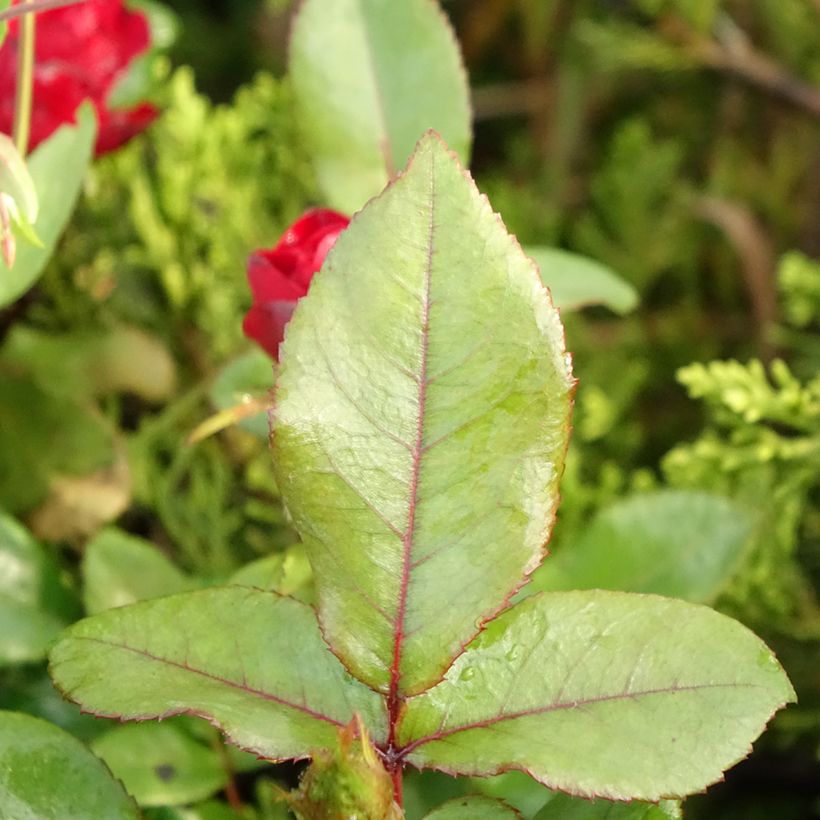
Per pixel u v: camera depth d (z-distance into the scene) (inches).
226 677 4.2
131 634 4.2
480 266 3.9
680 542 6.2
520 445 4.0
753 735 3.9
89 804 4.4
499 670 4.2
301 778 3.9
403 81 6.5
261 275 5.1
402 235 3.9
